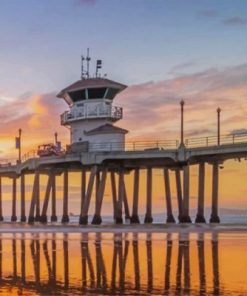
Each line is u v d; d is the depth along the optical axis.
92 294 15.83
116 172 72.12
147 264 23.14
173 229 49.38
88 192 60.44
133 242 34.94
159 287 16.92
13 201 85.19
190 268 21.66
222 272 20.38
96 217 60.94
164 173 67.19
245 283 17.55
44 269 21.72
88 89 67.19
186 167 56.97
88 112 67.00
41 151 69.69
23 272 20.80
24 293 16.08
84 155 60.25
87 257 26.16
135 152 58.12
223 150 54.06
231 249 29.69
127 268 21.84
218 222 58.84
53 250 29.86
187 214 57.34
